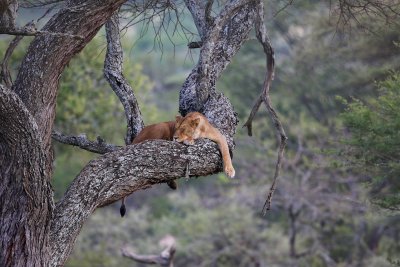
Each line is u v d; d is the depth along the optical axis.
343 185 37.97
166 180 14.05
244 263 43.25
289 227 45.09
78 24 13.51
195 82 16.31
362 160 22.33
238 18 16.39
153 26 16.48
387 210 23.81
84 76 31.39
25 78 13.48
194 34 16.92
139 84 33.03
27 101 13.42
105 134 32.81
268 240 44.09
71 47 13.61
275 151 41.75
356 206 33.81
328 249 42.91
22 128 12.38
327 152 23.34
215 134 14.66
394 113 21.30
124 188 13.59
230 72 48.03
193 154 14.13
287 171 40.41
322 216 40.25
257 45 48.22
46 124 13.70
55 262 13.18
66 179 42.94
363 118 21.97
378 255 42.56
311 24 39.50
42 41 13.52
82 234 45.94
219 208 46.91
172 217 52.56
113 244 47.66
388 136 21.27
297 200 39.97
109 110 32.94
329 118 41.78
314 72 42.50
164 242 47.75
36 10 17.05
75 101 31.20
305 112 45.09
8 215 12.82
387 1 18.09
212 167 14.48
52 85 13.70
